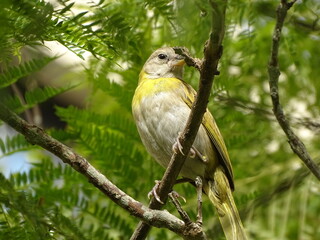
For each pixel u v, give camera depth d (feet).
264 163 38.99
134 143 37.29
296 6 38.58
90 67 38.01
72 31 22.62
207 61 23.63
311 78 41.57
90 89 43.37
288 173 37.40
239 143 37.96
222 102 39.47
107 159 35.01
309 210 37.17
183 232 26.30
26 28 20.88
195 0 19.20
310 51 41.47
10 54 22.94
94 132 35.37
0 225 23.16
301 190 35.96
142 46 28.50
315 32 40.40
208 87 24.71
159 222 26.78
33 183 33.09
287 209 34.40
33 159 40.57
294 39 40.37
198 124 26.32
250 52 38.65
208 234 33.60
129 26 23.86
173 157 27.66
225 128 39.29
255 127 39.73
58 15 21.76
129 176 34.99
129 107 37.91
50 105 50.67
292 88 41.68
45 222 22.31
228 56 38.58
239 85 40.37
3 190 22.86
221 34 22.45
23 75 29.30
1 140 31.07
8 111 25.12
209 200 36.32
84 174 26.45
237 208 35.06
